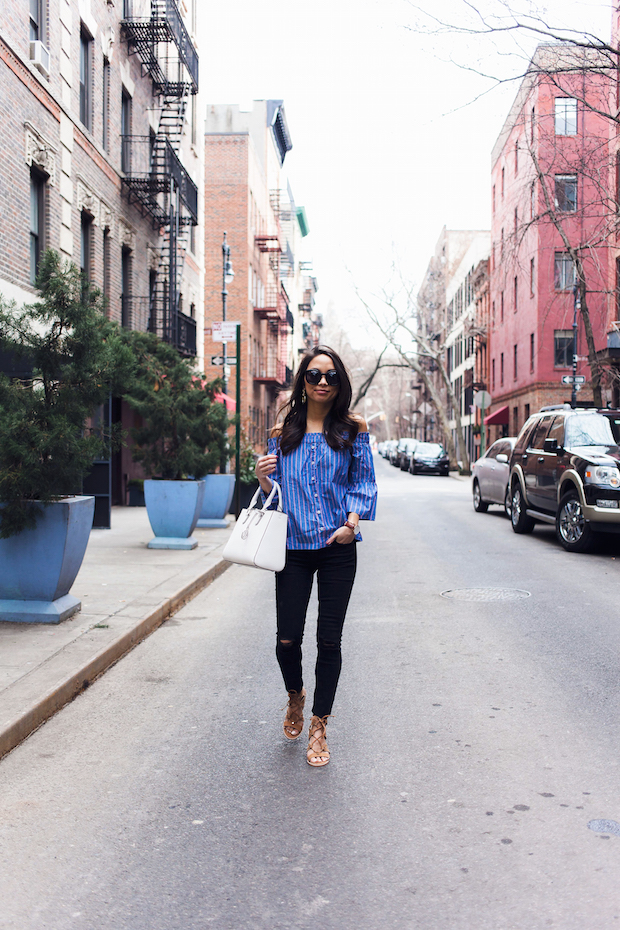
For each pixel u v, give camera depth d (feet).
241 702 17.35
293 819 11.83
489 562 37.47
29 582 22.75
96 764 14.02
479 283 174.29
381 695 17.61
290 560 14.23
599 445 42.11
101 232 60.64
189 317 82.69
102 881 10.19
